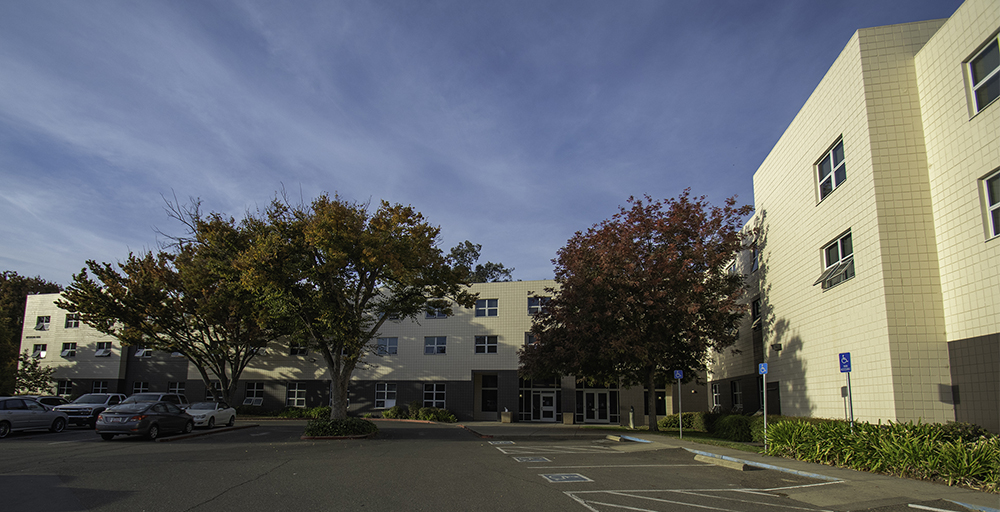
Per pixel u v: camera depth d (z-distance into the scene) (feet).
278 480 36.27
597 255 82.99
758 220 81.76
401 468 42.57
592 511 27.61
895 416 44.80
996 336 39.45
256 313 109.70
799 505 29.45
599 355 80.12
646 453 55.01
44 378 140.56
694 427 98.63
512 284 140.15
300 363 144.36
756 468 43.06
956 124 43.55
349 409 141.28
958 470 33.14
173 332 118.73
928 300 45.32
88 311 112.27
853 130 51.70
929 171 46.75
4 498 30.04
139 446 59.62
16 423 72.23
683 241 82.69
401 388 139.85
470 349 138.72
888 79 49.06
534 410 138.00
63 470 40.24
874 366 48.16
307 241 71.10
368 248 70.85
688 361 87.76
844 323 53.98
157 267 114.83
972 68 42.37
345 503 29.01
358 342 75.41
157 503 28.84
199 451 54.49
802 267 64.90
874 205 47.98
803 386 64.08
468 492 32.35
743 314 82.43
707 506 29.04
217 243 87.15
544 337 90.94
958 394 43.04
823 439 44.47
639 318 80.12
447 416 129.59
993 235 40.22
